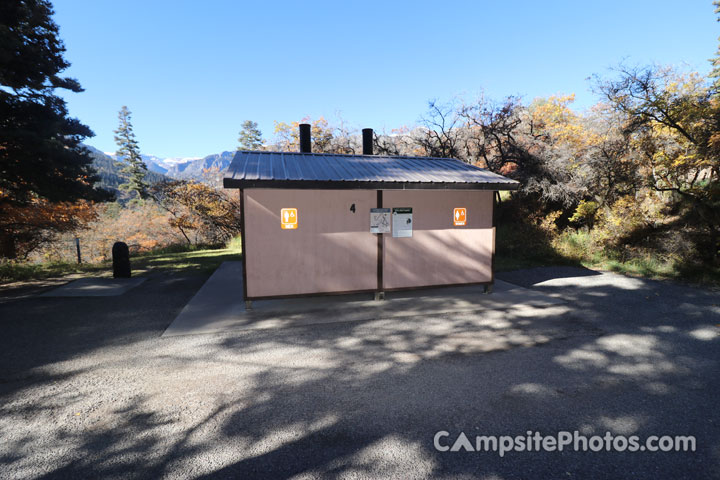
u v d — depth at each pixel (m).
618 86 10.21
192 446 2.57
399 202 6.37
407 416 2.93
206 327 5.11
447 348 4.32
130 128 56.22
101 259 27.33
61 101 11.38
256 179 5.27
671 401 3.11
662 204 11.43
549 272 9.02
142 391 3.37
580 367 3.77
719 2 15.24
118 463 2.40
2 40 9.37
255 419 2.90
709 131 9.22
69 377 3.67
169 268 10.66
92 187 12.33
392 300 6.44
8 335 4.91
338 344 4.49
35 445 2.59
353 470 2.31
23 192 11.73
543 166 13.86
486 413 2.96
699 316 5.38
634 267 8.91
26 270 10.52
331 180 5.48
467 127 15.98
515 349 4.26
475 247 6.84
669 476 2.26
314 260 6.03
